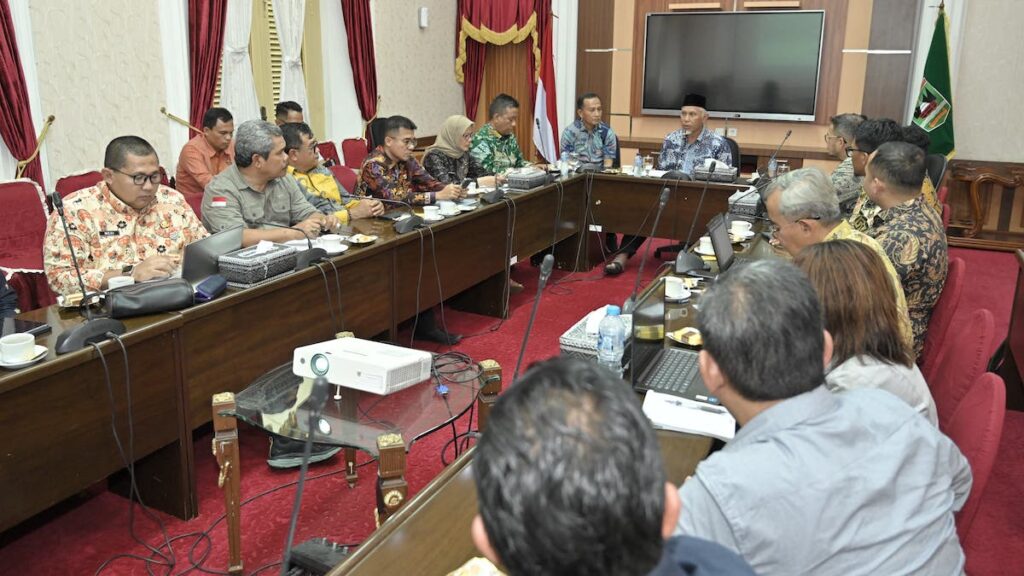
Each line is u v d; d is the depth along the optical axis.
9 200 3.67
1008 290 5.15
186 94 5.11
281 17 5.80
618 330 2.05
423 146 7.32
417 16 7.01
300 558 1.68
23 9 4.14
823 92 6.88
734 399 1.16
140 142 2.74
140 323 2.21
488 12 7.38
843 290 1.57
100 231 2.77
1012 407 3.30
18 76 4.13
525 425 0.60
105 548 2.29
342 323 3.05
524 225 4.50
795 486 1.01
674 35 7.21
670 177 4.94
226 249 2.65
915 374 1.59
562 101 7.75
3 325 2.11
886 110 6.68
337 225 3.41
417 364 2.11
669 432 1.67
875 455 1.06
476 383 2.16
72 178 4.00
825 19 6.71
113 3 4.61
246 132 3.23
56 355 1.99
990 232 6.35
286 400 2.05
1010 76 6.22
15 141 4.17
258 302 2.60
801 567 1.01
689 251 3.36
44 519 2.42
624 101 7.59
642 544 0.59
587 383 0.63
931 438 1.13
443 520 1.29
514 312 4.51
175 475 2.40
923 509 1.08
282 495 2.60
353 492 2.62
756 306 1.11
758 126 7.22
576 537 0.57
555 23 7.54
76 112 4.51
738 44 7.01
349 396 2.08
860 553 1.03
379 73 6.68
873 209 3.00
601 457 0.58
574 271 5.38
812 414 1.09
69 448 2.04
